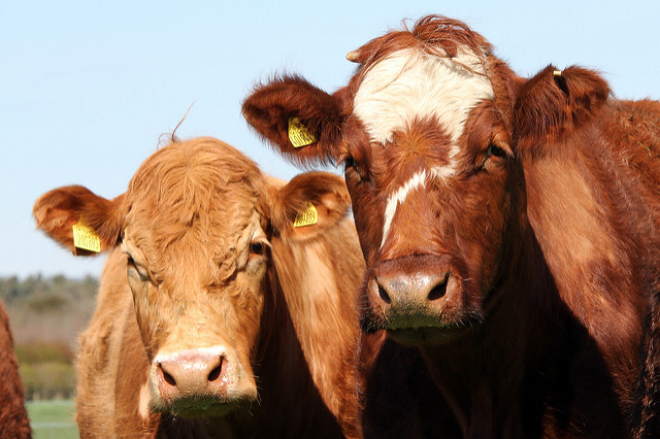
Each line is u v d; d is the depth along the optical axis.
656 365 8.27
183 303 7.91
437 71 7.23
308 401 9.95
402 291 6.23
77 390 12.28
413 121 7.03
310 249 10.81
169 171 8.47
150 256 8.12
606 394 8.02
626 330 8.23
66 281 56.34
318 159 8.39
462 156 6.95
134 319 10.38
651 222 9.06
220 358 7.57
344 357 10.51
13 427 11.48
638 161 9.45
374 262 6.61
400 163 6.91
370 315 6.55
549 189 8.65
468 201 6.91
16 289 55.06
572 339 8.09
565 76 7.38
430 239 6.58
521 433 7.98
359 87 7.48
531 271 7.82
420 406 8.31
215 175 8.48
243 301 8.27
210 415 7.76
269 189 9.28
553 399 7.95
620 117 9.78
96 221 8.89
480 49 7.50
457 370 7.67
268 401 9.34
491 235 7.07
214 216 8.26
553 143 7.62
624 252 8.65
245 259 8.33
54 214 8.89
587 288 8.30
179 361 7.42
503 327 7.52
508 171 7.27
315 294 10.56
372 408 8.82
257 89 8.28
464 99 7.10
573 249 8.41
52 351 36.56
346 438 10.27
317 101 8.02
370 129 7.13
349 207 9.09
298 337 9.97
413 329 6.56
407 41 7.48
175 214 8.20
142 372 10.07
